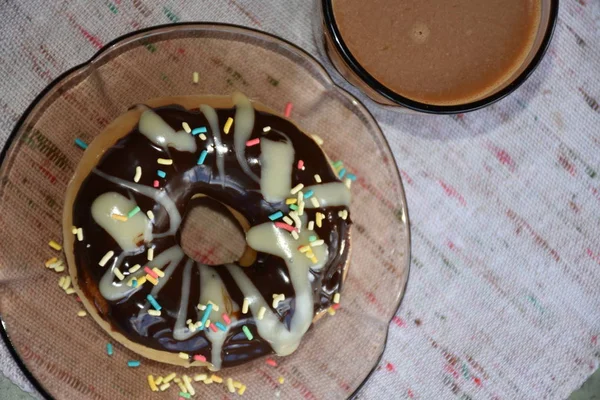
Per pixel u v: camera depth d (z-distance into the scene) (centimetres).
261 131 41
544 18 41
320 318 43
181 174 40
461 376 45
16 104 42
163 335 40
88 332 42
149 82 42
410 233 43
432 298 45
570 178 46
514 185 45
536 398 45
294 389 43
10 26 42
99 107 42
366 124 43
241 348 41
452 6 41
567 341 46
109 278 40
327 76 43
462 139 45
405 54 42
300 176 41
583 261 46
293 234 41
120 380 42
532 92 45
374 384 44
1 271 41
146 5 43
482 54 42
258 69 43
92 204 40
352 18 41
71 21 43
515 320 45
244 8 44
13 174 41
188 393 42
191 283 41
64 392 41
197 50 42
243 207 41
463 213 45
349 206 42
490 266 45
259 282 41
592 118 45
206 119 41
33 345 41
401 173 45
